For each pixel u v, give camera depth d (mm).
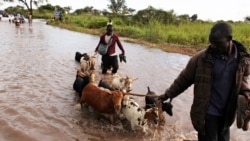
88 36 26453
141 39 24812
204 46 20672
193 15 40312
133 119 6098
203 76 3740
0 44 17219
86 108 7184
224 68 3695
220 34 3561
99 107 6387
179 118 6984
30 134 5660
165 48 19297
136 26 31641
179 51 18172
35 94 7938
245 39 20531
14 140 5438
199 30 25672
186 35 23375
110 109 6281
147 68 12523
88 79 7105
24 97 7648
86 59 10680
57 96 7922
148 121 6207
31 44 18109
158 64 13531
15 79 9297
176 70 12383
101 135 5910
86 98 6746
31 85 8750
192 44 21547
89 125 6312
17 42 18703
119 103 6035
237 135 6238
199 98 3812
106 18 40344
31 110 6809
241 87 3775
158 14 34688
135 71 11812
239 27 24719
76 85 7551
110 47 10734
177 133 6215
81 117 6680
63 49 16719
